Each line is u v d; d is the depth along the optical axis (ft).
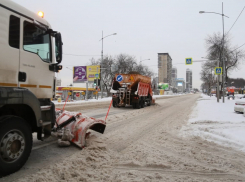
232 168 14.52
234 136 22.79
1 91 11.41
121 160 15.47
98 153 16.67
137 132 26.12
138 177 12.46
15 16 13.16
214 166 14.84
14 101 12.08
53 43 16.97
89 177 12.18
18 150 12.20
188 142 21.40
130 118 38.70
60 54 16.17
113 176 12.46
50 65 16.34
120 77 60.64
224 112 48.16
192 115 44.09
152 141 21.72
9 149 11.56
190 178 12.66
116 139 22.11
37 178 11.62
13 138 11.78
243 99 47.21
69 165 13.84
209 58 110.52
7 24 12.55
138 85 58.90
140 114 45.39
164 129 28.37
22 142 12.39
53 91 16.97
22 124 12.39
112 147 18.95
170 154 17.30
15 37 13.15
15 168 12.00
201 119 36.47
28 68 14.17
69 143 17.98
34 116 14.03
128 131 26.58
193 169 14.14
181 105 75.92
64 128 19.10
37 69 14.99
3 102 11.49
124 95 59.16
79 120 18.71
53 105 16.35
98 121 18.85
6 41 12.46
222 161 15.80
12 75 12.89
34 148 17.54
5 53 12.39
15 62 13.10
